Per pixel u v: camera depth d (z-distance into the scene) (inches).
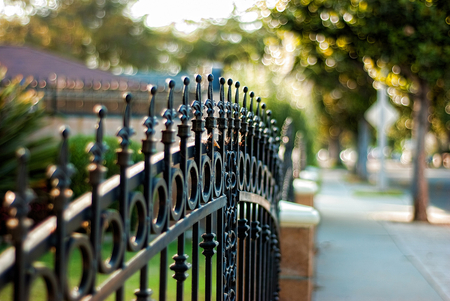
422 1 390.3
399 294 228.5
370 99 836.0
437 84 464.1
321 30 427.8
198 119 75.2
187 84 70.5
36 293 176.6
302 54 495.2
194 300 76.0
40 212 286.4
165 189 61.6
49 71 579.5
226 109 91.7
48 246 39.3
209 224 82.8
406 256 308.8
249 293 111.4
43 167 269.4
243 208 107.1
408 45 408.5
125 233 50.6
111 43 1572.3
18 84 298.0
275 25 438.6
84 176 327.0
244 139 103.1
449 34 399.5
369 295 226.7
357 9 408.5
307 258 193.6
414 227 426.9
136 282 224.4
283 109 540.4
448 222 456.8
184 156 68.9
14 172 258.8
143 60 1573.6
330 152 2169.0
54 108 423.8
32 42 1504.7
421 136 468.8
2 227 226.1
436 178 1299.2
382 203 623.2
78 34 1562.5
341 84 805.9
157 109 422.3
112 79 579.2
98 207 45.6
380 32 411.8
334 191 799.1
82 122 421.4
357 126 1195.9
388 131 1382.9
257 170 113.0
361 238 370.6
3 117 268.7
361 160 1081.4
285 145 246.1
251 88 482.3
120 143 50.4
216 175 88.7
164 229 61.6
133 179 53.6
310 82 795.4
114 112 428.8
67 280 41.0
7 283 35.1
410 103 558.6
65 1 1535.4
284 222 192.5
